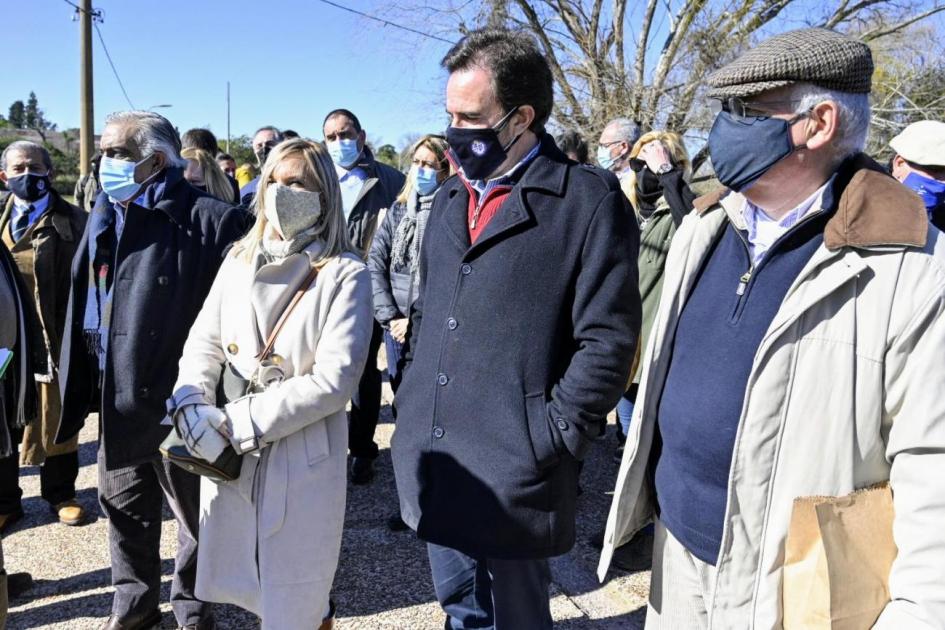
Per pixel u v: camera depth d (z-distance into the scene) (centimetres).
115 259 238
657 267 340
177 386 204
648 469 167
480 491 176
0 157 401
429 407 185
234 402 195
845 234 121
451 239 189
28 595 289
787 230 135
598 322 168
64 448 352
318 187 206
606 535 167
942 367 113
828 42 127
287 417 191
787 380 128
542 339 172
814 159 132
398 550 324
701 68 1269
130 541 250
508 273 173
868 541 120
